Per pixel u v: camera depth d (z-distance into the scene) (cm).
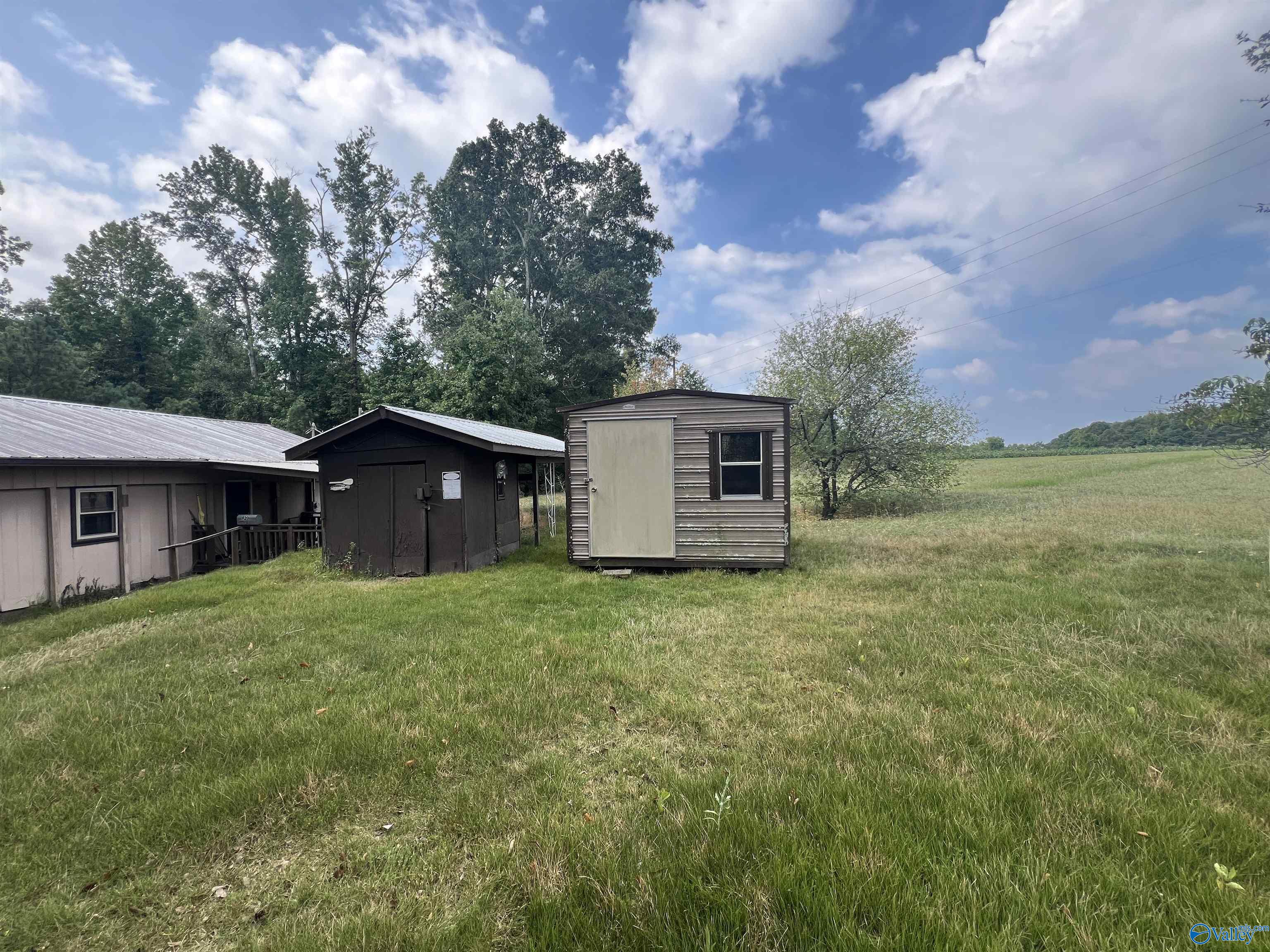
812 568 834
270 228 2733
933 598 617
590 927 186
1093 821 234
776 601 645
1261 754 287
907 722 324
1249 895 188
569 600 678
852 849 214
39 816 266
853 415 1677
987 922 180
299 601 698
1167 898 189
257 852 239
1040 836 222
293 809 264
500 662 448
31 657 527
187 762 311
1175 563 731
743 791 257
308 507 1514
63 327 2739
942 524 1305
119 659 491
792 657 450
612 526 893
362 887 215
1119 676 389
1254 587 607
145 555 1024
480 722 340
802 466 1753
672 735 327
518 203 2980
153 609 700
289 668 455
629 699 377
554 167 3044
